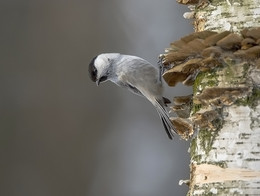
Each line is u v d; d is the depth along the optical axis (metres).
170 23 16.00
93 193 15.35
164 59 6.00
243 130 5.38
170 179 15.30
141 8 16.31
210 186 5.43
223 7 5.65
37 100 16.05
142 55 15.80
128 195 15.25
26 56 16.45
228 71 5.50
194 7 5.97
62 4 16.59
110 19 16.36
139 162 15.53
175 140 15.53
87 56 16.20
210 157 5.49
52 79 16.14
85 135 15.73
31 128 15.84
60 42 16.36
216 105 5.48
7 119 15.95
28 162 15.66
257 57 5.40
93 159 15.59
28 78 16.25
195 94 5.75
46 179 15.48
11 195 15.49
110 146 15.69
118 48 16.05
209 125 5.51
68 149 15.62
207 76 5.63
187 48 5.60
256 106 5.38
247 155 5.34
